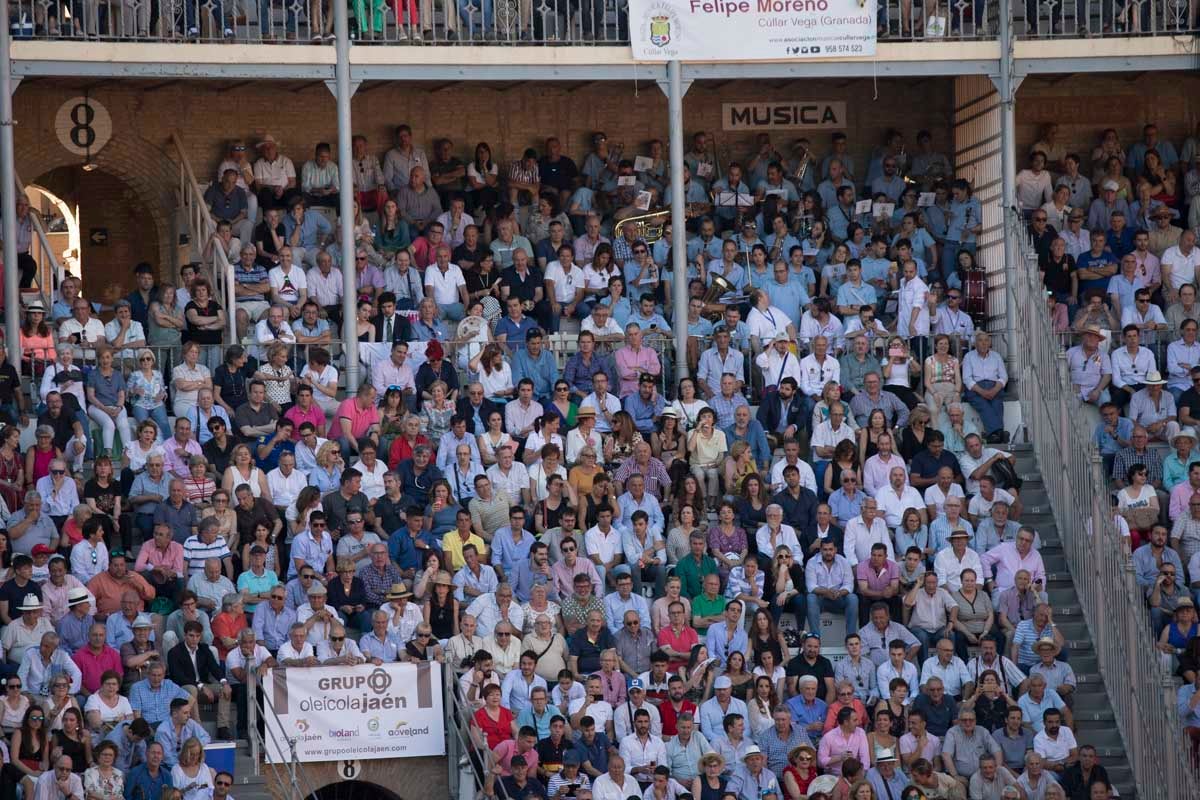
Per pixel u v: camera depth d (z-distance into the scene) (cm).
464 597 3562
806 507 3788
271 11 4209
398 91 4819
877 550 3650
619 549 3703
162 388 3912
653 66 4353
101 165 4656
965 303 4484
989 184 4594
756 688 3412
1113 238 4656
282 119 4759
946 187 4691
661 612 3562
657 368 4188
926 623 3622
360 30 4350
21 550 3500
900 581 3684
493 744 3300
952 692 3516
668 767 3266
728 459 3875
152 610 3444
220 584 3450
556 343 4325
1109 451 4075
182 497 3575
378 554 3512
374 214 4631
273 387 3953
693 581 3628
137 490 3625
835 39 4375
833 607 3666
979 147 4672
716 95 4981
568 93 4912
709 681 3453
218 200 4488
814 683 3412
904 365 4197
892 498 3828
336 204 4616
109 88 4638
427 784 3394
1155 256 4534
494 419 3891
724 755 3338
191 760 3098
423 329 4231
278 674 3331
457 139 4856
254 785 3281
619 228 4597
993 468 3944
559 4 4578
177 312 4166
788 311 4397
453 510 3703
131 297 4203
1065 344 4422
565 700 3381
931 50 4409
